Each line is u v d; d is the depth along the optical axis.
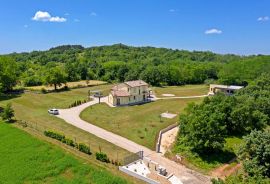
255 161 53.22
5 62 141.25
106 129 85.75
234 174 59.03
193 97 136.38
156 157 68.81
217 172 63.31
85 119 94.81
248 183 46.91
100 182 56.22
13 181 57.41
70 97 130.12
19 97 126.56
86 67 198.50
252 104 90.00
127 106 113.62
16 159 64.69
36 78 162.88
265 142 54.12
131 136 80.56
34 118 94.06
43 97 128.62
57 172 60.03
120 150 70.75
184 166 65.44
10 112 89.19
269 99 94.56
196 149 69.69
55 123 89.50
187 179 59.53
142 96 122.81
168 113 104.56
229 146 74.25
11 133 77.44
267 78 125.38
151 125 90.00
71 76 183.00
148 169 61.41
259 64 169.38
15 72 150.88
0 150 68.69
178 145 73.50
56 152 67.06
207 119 69.00
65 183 56.59
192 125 69.38
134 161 64.56
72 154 66.38
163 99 129.25
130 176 58.59
